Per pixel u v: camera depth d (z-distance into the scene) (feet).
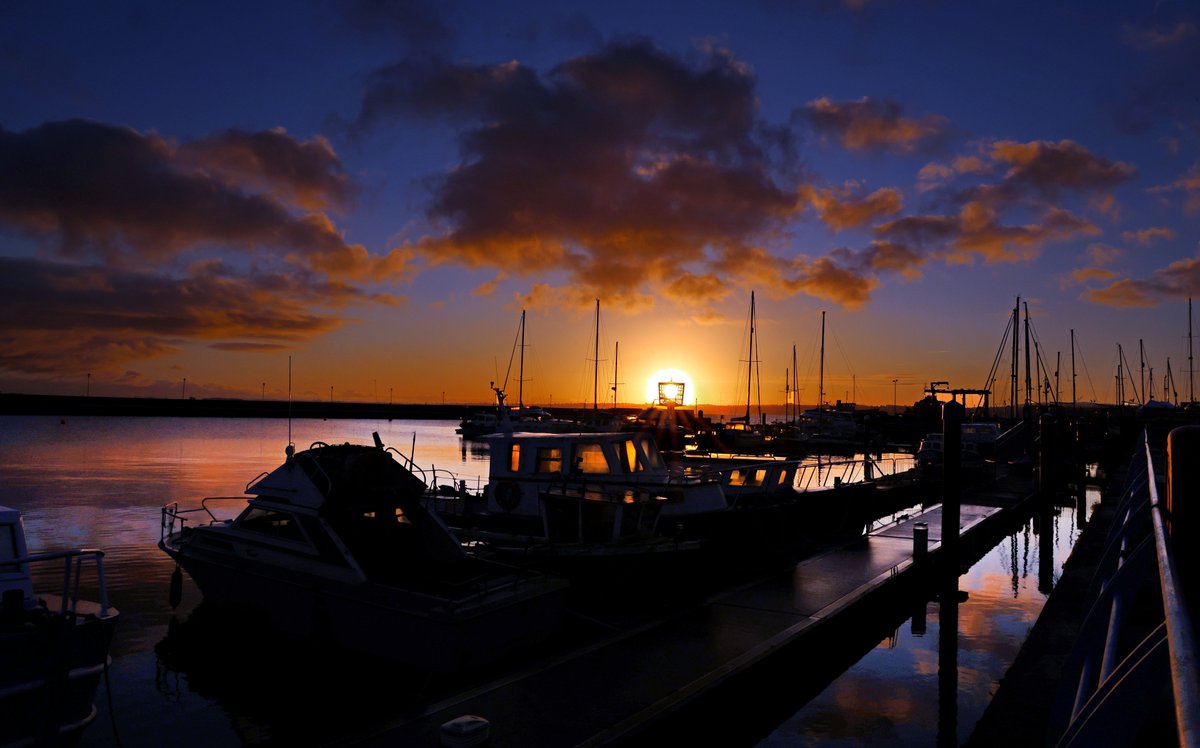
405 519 41.34
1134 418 164.76
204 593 43.29
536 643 37.37
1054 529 90.27
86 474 134.62
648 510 49.52
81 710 26.84
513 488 54.60
